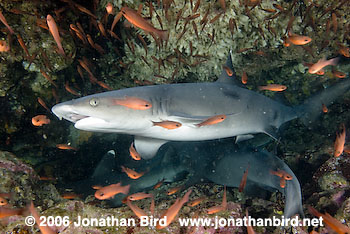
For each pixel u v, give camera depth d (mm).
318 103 1179
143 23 753
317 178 921
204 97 965
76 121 876
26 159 1073
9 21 866
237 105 1006
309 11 1047
